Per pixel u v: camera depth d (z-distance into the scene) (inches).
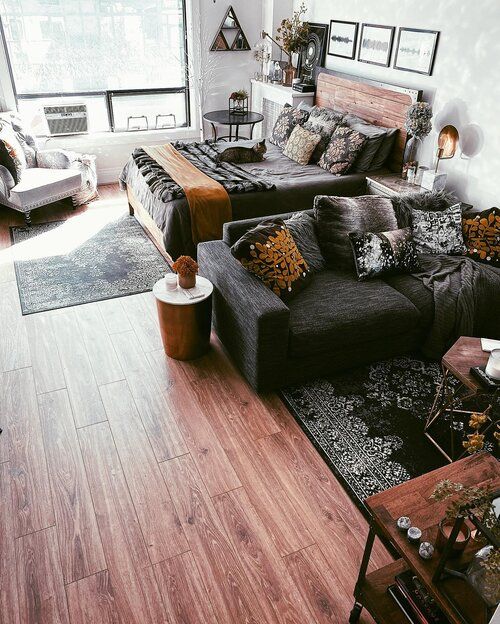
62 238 178.9
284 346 103.0
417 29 156.5
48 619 68.6
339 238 126.5
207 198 150.6
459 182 153.9
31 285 148.9
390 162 178.5
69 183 190.9
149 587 72.7
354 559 77.0
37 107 214.8
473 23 138.1
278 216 133.0
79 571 74.5
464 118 146.9
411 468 92.7
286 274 110.0
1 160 175.5
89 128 223.0
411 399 109.1
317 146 186.7
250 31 235.5
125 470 90.7
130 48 219.6
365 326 108.8
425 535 57.1
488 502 48.1
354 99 188.7
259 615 69.6
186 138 245.9
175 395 108.8
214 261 118.2
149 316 136.3
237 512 83.7
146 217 174.9
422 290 119.9
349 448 96.5
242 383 113.0
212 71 237.5
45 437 97.2
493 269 125.0
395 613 62.1
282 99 224.1
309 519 83.0
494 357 84.1
